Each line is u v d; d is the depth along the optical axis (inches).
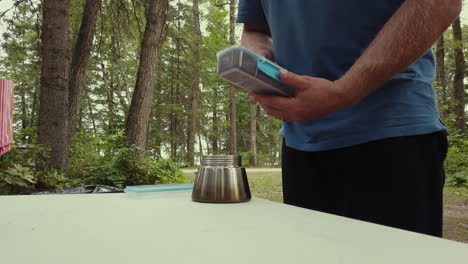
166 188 42.6
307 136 44.8
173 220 24.9
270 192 257.3
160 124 886.4
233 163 34.7
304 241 18.8
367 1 38.3
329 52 41.8
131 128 313.4
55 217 26.0
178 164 316.5
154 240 19.0
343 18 39.8
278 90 30.5
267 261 15.3
